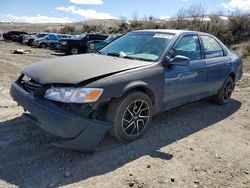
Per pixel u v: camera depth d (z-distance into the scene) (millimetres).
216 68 5520
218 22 27578
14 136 4035
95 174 3256
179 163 3613
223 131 4773
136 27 34438
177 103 4754
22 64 12570
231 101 6621
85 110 3445
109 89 3547
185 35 4938
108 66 3879
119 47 4906
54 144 3400
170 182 3203
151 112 4219
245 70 12242
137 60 4316
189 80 4793
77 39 18969
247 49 18609
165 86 4324
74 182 3090
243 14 26141
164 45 4582
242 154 4004
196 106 5984
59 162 3447
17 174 3174
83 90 3396
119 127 3799
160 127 4703
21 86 4004
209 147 4129
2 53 18172
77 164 3424
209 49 5551
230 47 22484
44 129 3508
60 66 3877
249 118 5508
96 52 5035
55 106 3410
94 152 3705
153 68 4156
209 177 3373
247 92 7594
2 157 3486
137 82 3854
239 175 3473
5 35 37094
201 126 4918
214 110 5828
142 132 4180
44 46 26766
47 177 3150
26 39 29266
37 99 3551
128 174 3287
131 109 3945
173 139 4293
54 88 3469
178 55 4578
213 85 5602
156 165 3516
